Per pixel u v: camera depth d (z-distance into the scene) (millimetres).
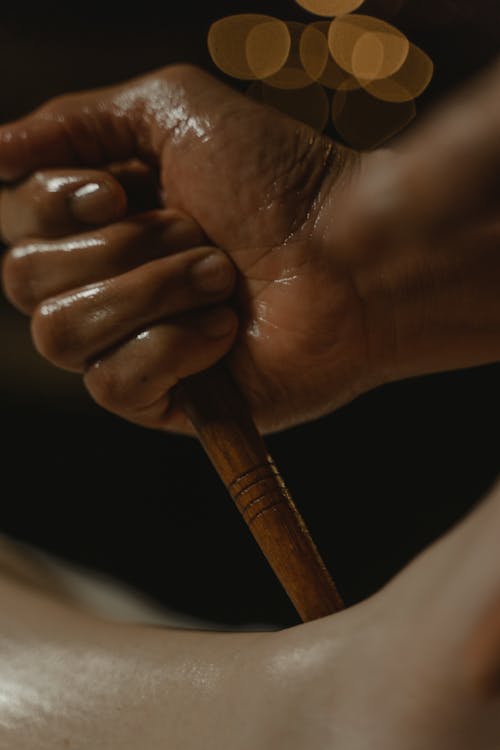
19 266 459
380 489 896
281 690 311
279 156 449
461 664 257
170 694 334
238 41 1469
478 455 926
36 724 348
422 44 1370
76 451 1024
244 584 811
